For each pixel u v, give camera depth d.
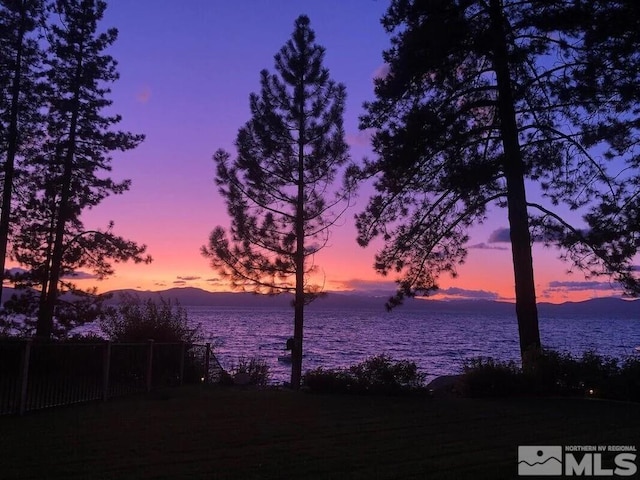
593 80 14.85
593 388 13.05
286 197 20.72
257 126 20.59
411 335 84.19
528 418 9.87
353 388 13.26
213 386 15.44
